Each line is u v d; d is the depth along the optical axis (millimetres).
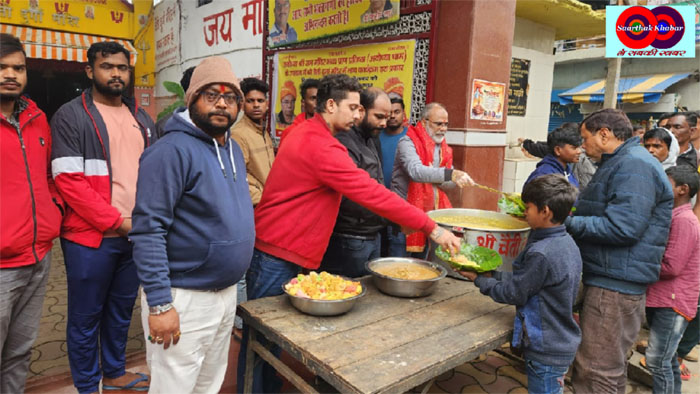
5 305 1755
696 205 3135
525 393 2432
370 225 2367
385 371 1402
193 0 7371
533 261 1694
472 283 2271
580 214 2053
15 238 1743
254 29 5809
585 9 5246
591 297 1970
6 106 1734
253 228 1689
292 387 2398
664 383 2256
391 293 2029
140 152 2283
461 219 2533
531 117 6059
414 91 3777
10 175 1734
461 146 3541
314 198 1926
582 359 2012
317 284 1873
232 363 2666
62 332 2955
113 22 8906
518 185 5680
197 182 1486
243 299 3023
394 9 3793
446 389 2461
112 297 2277
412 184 2873
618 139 1925
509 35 3709
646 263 1861
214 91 1486
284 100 5168
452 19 3484
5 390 1957
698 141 3744
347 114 1890
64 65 8445
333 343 1566
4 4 7574
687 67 8617
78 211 2002
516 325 1745
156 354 1541
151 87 9523
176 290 1517
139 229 1418
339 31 4324
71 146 1979
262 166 2908
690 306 2164
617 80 5449
